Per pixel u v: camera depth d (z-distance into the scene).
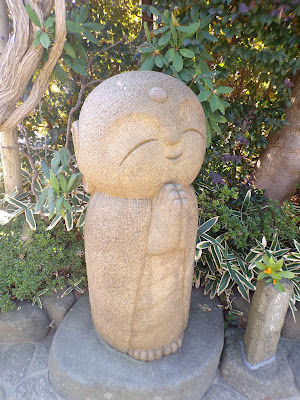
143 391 1.51
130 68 2.69
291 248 2.11
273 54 1.94
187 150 1.29
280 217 2.20
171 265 1.42
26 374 1.78
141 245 1.35
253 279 2.23
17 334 1.97
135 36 2.75
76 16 1.77
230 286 2.15
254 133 2.58
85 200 2.16
